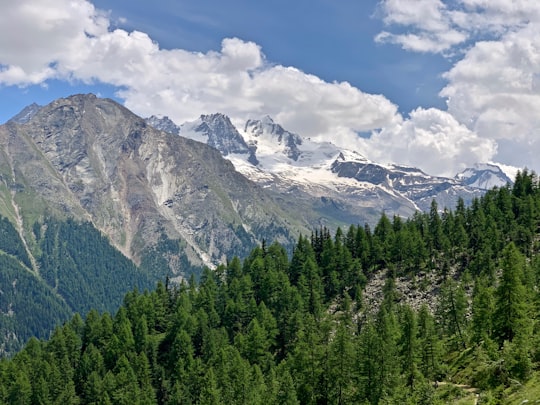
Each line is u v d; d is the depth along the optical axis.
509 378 88.69
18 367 184.62
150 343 185.75
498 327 106.50
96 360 181.38
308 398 120.62
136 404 155.00
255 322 168.12
